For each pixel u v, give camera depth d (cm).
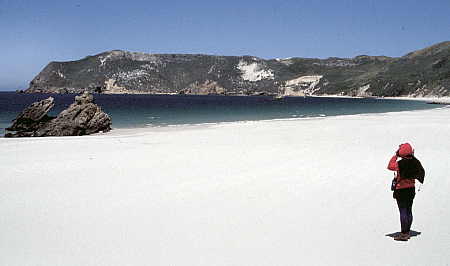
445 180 1110
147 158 1534
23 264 605
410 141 1959
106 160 1498
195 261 609
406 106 9881
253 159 1476
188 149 1767
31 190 1052
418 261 604
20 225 783
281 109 8656
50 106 3512
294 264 597
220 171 1266
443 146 1769
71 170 1312
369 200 931
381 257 620
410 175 688
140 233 732
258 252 642
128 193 1010
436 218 804
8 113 6469
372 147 1772
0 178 1196
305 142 1972
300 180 1128
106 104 11325
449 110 5728
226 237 708
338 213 839
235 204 906
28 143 2075
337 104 12400
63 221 803
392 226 762
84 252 649
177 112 7119
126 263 605
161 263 603
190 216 825
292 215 827
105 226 771
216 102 14650
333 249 653
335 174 1200
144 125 3969
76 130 3123
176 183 1110
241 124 3456
